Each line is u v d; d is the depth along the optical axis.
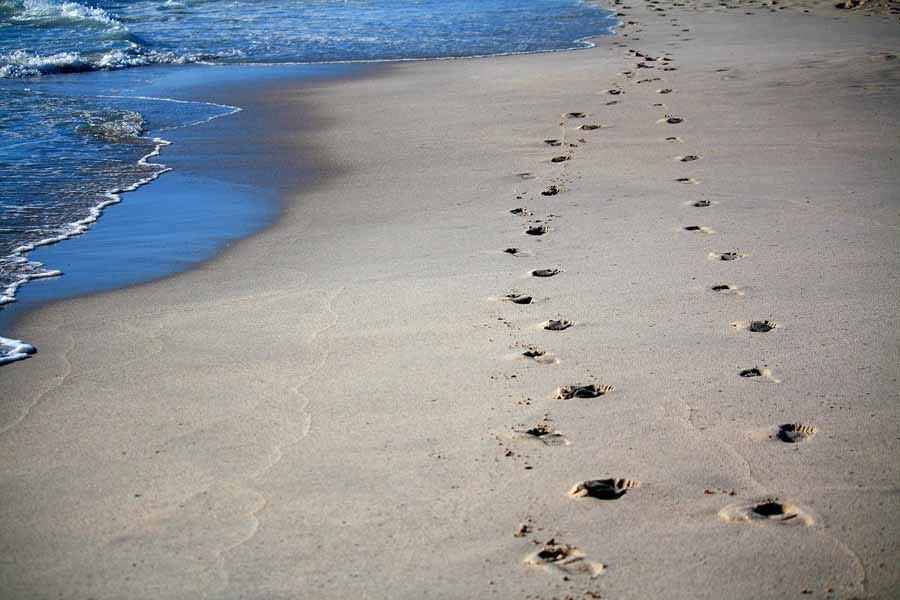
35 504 3.63
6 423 4.31
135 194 8.45
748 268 5.93
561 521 3.36
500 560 3.14
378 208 7.80
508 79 13.55
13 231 7.35
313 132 10.84
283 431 4.12
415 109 11.83
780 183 7.86
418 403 4.33
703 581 2.99
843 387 4.27
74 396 4.57
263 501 3.57
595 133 10.02
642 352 4.76
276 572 3.14
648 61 14.55
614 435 3.95
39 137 10.65
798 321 5.06
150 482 3.75
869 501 3.38
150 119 11.74
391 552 3.21
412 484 3.64
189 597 3.03
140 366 4.89
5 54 16.69
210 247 6.98
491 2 24.27
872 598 2.88
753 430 3.93
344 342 5.08
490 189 8.16
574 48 16.66
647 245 6.48
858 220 6.79
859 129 9.58
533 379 4.52
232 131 11.01
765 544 3.16
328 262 6.52
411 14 22.16
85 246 7.03
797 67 13.12
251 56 16.80
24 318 5.66
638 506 3.43
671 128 10.03
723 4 22.50
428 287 5.88
